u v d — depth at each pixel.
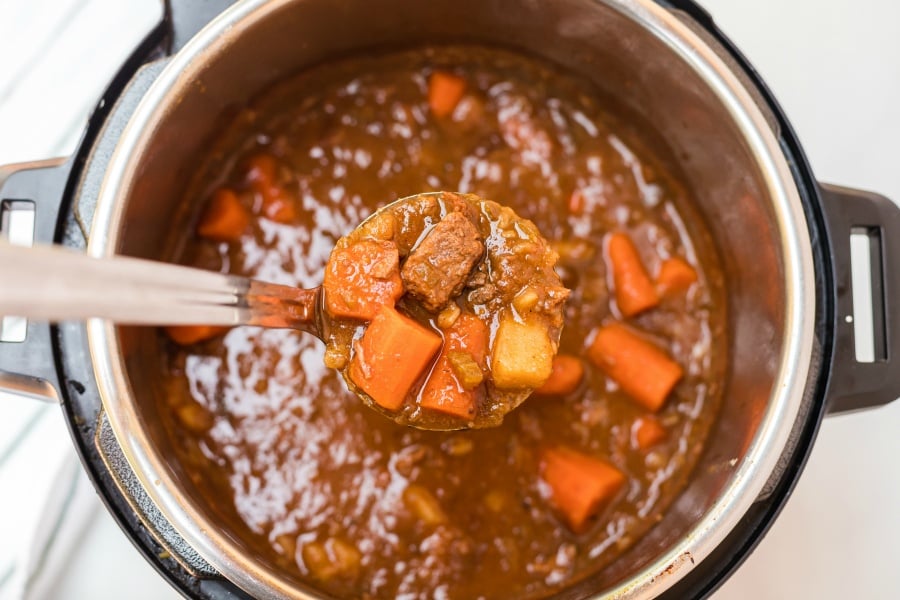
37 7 0.47
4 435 0.45
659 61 0.39
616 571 0.39
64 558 0.45
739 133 0.37
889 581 0.46
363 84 0.43
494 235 0.35
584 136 0.44
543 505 0.41
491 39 0.42
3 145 0.46
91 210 0.37
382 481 0.40
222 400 0.41
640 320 0.42
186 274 0.30
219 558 0.34
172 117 0.37
